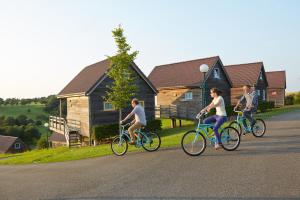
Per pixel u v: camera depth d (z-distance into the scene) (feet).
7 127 222.48
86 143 84.53
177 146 35.88
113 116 85.10
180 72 116.26
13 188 24.03
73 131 84.89
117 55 72.79
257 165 24.06
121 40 72.49
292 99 175.32
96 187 21.71
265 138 36.86
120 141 34.60
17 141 175.22
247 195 17.72
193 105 106.52
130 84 88.02
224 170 23.22
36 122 269.44
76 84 94.99
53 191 21.74
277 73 172.45
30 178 27.71
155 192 19.39
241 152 29.22
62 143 113.19
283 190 18.12
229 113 99.04
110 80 85.05
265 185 19.20
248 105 37.17
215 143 30.09
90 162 32.76
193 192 18.84
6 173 33.63
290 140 34.45
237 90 132.57
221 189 19.02
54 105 337.93
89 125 81.00
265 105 112.88
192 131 29.99
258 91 132.98
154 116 93.97
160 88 113.60
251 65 138.51
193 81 105.19
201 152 29.43
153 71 131.44
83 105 84.43
